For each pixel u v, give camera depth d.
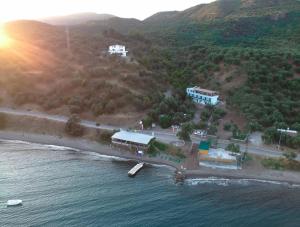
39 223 83.44
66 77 164.12
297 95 144.25
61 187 99.81
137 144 121.75
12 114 145.50
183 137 122.19
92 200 93.94
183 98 156.25
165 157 118.31
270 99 141.62
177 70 178.50
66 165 114.38
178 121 136.00
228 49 185.75
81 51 183.75
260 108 135.62
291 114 135.62
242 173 109.31
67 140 132.25
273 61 162.62
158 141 123.88
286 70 157.38
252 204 94.25
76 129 133.00
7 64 172.88
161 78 167.38
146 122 133.00
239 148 116.44
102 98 145.25
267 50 181.25
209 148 117.12
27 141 134.12
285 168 110.25
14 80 162.62
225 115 141.00
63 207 90.19
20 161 116.12
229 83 157.88
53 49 186.88
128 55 184.25
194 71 175.12
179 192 99.50
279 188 102.69
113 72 161.38
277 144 121.56
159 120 136.12
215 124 132.50
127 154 121.75
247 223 86.12
